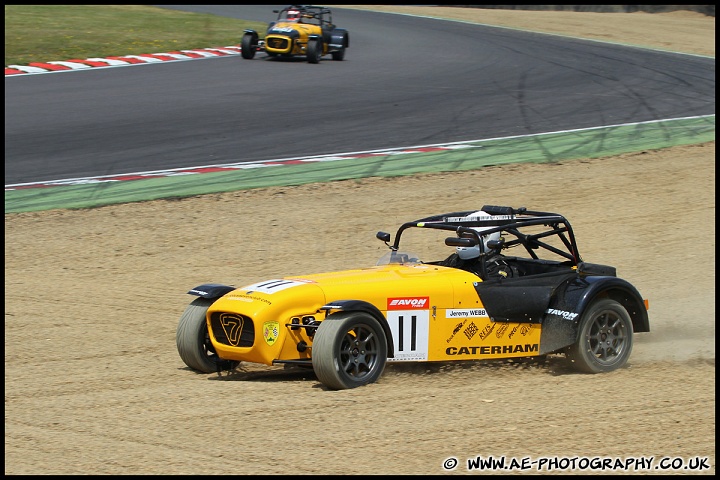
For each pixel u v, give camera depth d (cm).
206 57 12212
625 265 4653
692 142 7500
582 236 5156
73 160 6581
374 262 4644
